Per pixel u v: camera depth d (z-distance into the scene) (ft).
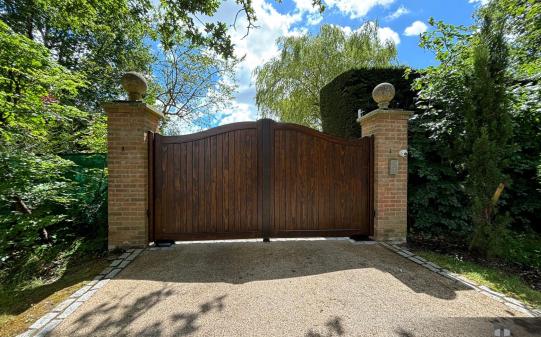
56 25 24.77
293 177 15.25
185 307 8.21
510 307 8.30
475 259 12.70
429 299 8.75
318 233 15.37
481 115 13.24
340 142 15.51
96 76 34.35
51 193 15.74
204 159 14.71
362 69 19.97
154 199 14.35
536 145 16.61
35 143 16.88
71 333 6.95
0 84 15.25
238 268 11.31
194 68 41.24
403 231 15.28
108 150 13.38
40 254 13.78
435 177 15.90
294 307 8.24
